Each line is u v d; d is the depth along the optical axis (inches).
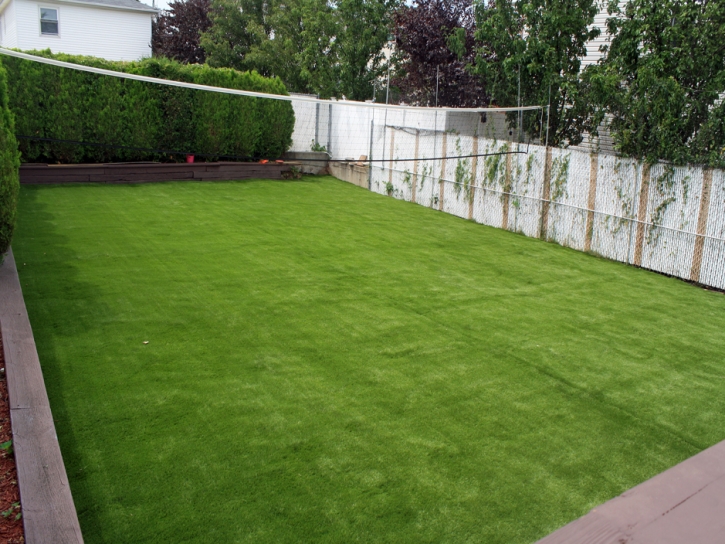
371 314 284.4
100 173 546.0
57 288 285.0
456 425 192.4
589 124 493.7
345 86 724.0
